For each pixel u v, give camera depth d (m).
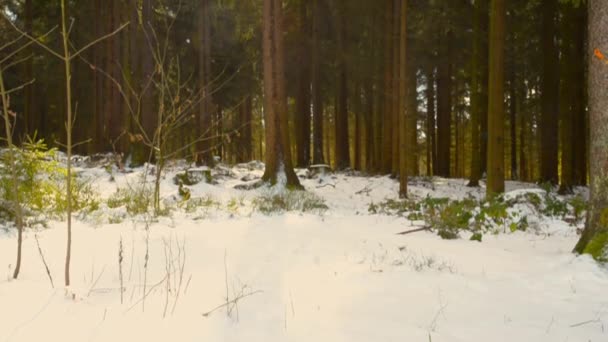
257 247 4.64
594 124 4.45
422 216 7.74
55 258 3.79
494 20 10.62
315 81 18.64
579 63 13.98
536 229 6.77
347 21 19.25
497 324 2.69
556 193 13.48
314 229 6.00
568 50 13.40
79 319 2.44
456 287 3.43
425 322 2.68
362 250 4.78
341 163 19.92
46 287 2.93
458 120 29.94
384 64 18.83
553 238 6.05
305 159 19.67
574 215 7.54
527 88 22.22
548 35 14.70
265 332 2.41
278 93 11.69
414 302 3.05
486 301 3.12
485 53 16.05
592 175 4.46
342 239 5.37
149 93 13.83
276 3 11.80
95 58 19.53
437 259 4.46
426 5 17.75
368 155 23.20
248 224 6.13
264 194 10.48
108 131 17.19
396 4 15.07
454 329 2.58
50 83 23.53
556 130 14.73
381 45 18.81
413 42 18.97
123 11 16.73
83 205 6.73
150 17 14.20
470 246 5.28
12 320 2.38
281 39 11.86
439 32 19.09
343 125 20.00
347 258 4.37
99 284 3.12
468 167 36.22
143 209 6.84
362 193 12.68
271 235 5.34
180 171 12.56
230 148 25.00
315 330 2.47
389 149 16.88
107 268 3.56
